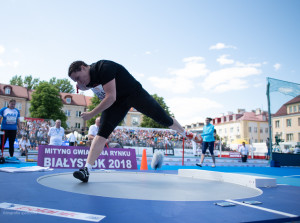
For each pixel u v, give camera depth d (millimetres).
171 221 1108
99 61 2396
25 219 1058
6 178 2455
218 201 1608
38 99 38375
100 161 5629
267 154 16906
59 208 1279
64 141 13977
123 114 2662
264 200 1722
